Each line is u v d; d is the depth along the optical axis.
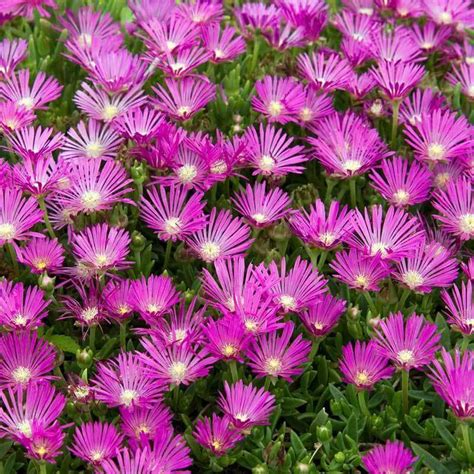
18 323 0.93
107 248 0.96
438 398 0.96
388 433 0.95
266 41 1.17
